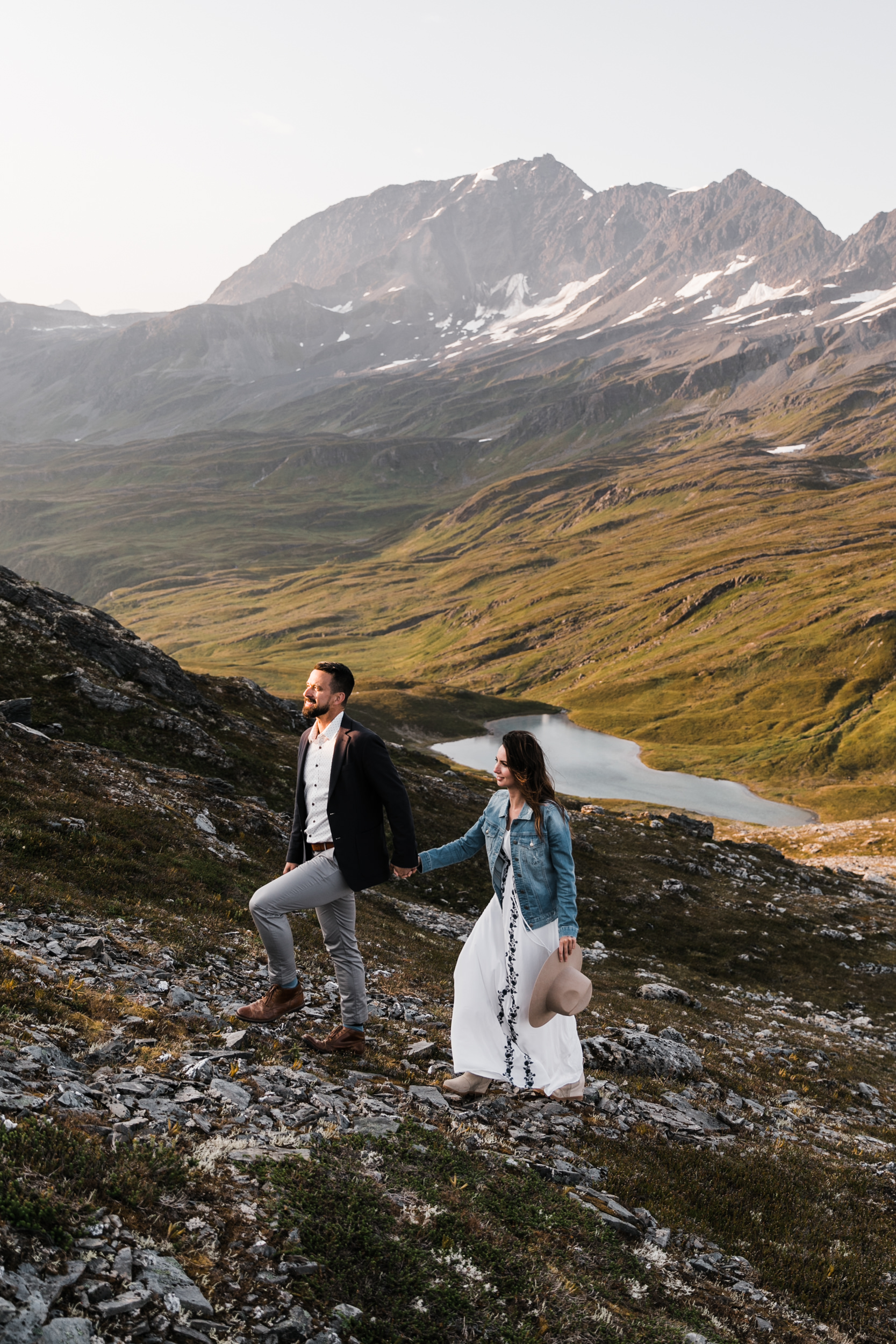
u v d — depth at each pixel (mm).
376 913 28578
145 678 48219
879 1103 19656
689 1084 14227
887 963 44875
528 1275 5223
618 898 46812
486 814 8383
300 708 65375
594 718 197875
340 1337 4031
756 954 43094
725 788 150125
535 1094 9641
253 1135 6035
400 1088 8492
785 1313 6547
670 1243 7117
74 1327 3309
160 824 23625
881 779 148125
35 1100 5324
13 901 12422
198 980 11570
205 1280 4035
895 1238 8984
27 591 49438
